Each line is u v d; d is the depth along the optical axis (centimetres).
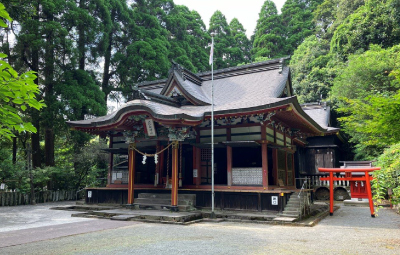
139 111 1405
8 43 2375
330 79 3697
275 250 728
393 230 1025
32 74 396
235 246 770
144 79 3147
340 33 3616
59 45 2389
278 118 1591
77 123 1706
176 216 1216
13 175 2011
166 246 768
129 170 1560
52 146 2564
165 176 1806
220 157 1889
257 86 1817
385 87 2342
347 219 1307
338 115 3331
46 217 1383
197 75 2178
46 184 2575
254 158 1844
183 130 1420
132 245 782
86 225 1130
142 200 1568
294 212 1273
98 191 1797
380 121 841
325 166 2755
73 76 2575
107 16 2842
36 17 2403
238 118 1543
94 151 2461
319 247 763
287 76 1802
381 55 2608
